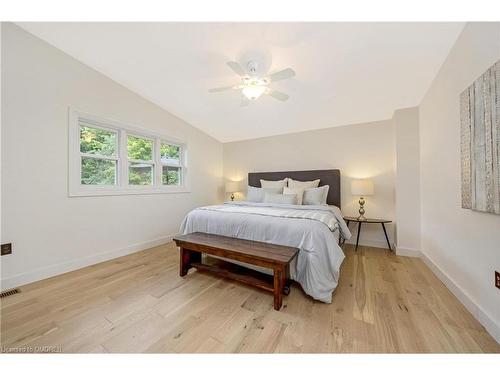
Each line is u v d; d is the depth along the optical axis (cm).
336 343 123
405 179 277
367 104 285
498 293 125
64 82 224
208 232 243
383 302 165
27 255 199
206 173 436
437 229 216
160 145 342
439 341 123
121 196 281
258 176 422
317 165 375
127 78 267
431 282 200
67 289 188
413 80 228
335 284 172
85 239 243
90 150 256
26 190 198
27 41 198
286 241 190
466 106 152
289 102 302
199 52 216
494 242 129
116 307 160
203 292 184
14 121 191
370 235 329
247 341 125
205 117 368
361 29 172
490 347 119
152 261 259
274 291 158
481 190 136
